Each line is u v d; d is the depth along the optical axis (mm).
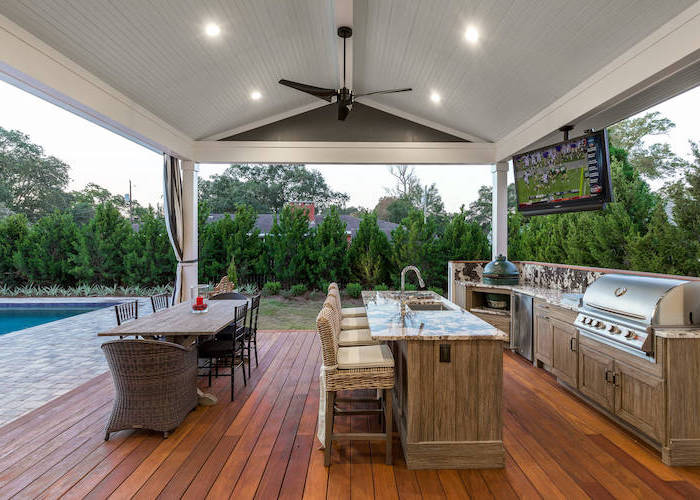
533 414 2748
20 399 3078
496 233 5621
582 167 3480
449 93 4617
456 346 2039
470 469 2041
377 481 1931
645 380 2227
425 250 7922
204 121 5117
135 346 2266
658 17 2377
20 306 8180
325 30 4043
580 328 2828
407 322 2365
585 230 6418
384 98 5508
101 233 9570
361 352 2309
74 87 3201
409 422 2039
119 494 1807
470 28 3262
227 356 3154
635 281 2473
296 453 2211
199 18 3230
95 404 2934
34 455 2172
